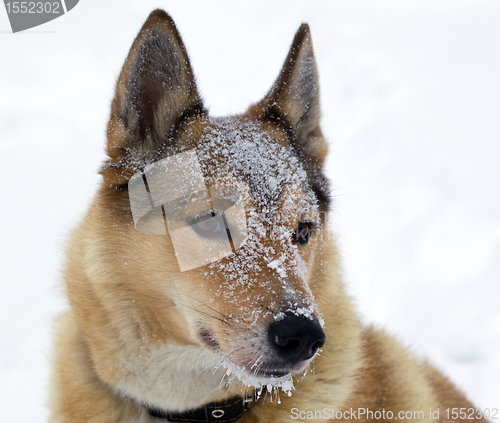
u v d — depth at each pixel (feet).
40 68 12.62
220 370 3.96
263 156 3.94
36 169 8.62
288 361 3.74
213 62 12.87
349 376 4.09
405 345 4.60
